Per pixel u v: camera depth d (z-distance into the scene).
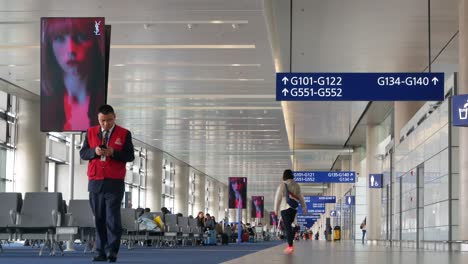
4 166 29.25
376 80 15.56
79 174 35.06
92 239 14.31
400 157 28.81
